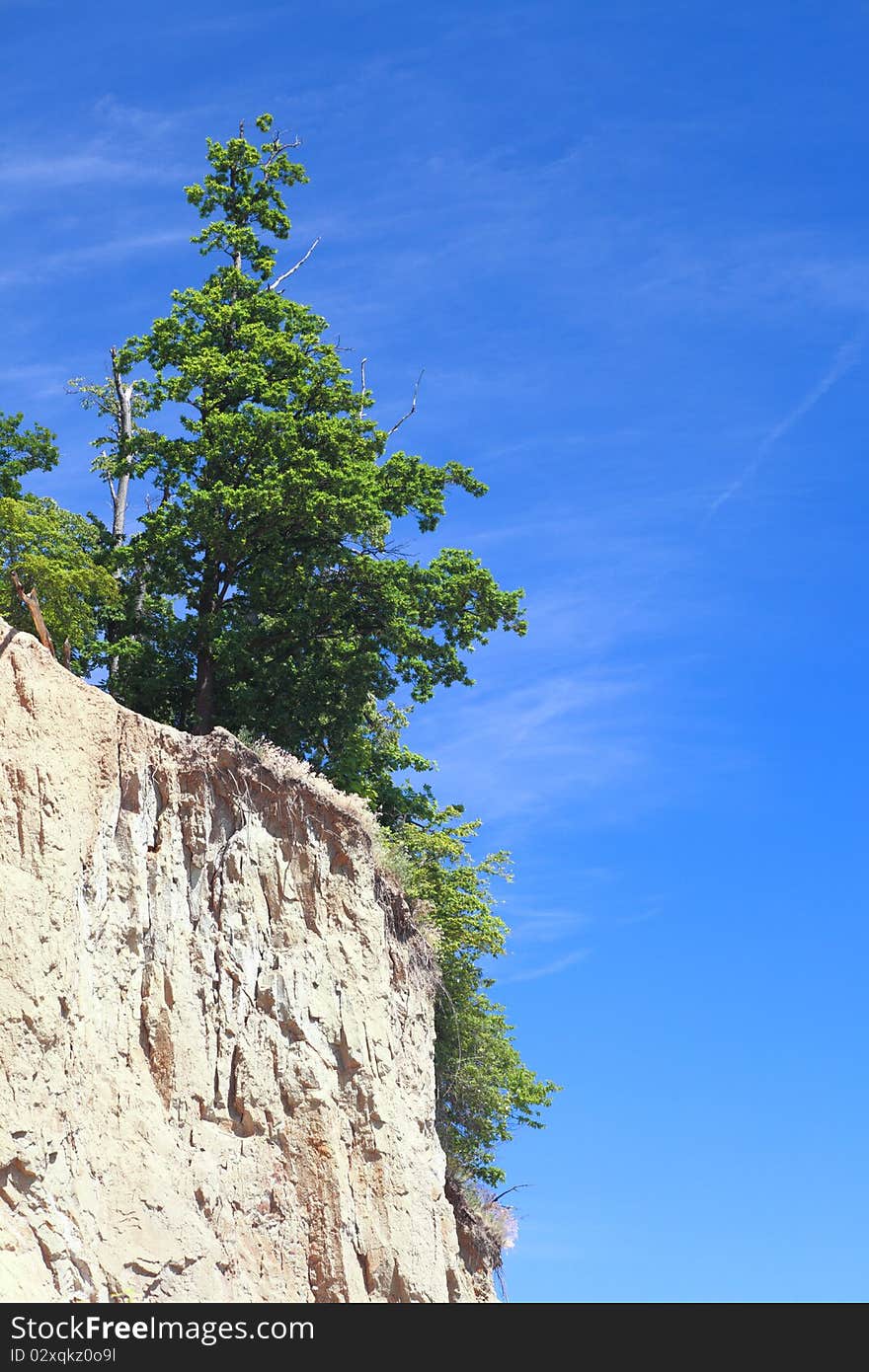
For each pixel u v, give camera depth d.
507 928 44.81
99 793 28.95
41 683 28.28
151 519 41.38
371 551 43.81
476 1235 39.62
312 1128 30.73
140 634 44.28
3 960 25.39
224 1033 30.20
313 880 33.28
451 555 44.53
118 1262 25.56
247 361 42.75
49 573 37.28
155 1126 27.69
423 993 37.62
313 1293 29.53
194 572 42.75
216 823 31.94
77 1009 26.72
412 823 46.50
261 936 31.81
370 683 43.91
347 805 35.59
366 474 42.75
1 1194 24.06
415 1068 35.97
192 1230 27.06
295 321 44.84
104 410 51.84
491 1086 44.53
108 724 29.59
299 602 43.09
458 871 45.53
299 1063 31.17
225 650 41.97
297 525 42.12
